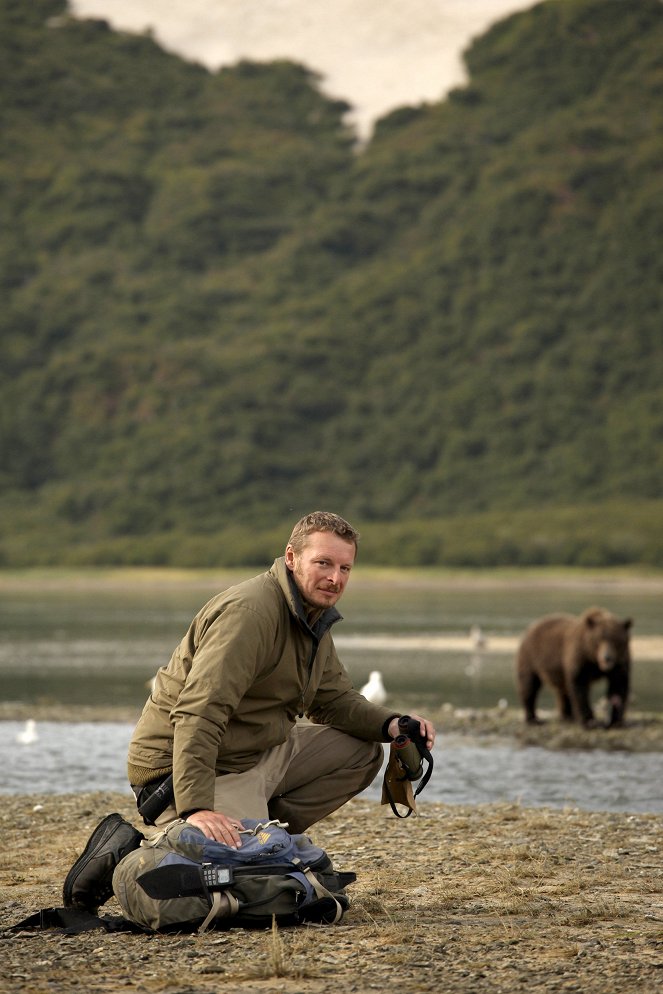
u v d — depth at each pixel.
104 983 8.56
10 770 24.45
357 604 135.75
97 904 10.45
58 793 21.36
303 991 8.34
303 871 10.09
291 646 10.34
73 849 14.32
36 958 9.21
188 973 8.73
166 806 10.39
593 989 8.26
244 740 10.41
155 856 9.91
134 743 10.61
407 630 87.38
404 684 47.69
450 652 65.94
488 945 9.38
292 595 10.25
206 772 9.86
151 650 69.50
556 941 9.47
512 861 12.95
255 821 10.27
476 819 16.33
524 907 10.48
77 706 39.50
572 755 27.16
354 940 9.56
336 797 11.12
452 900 10.94
